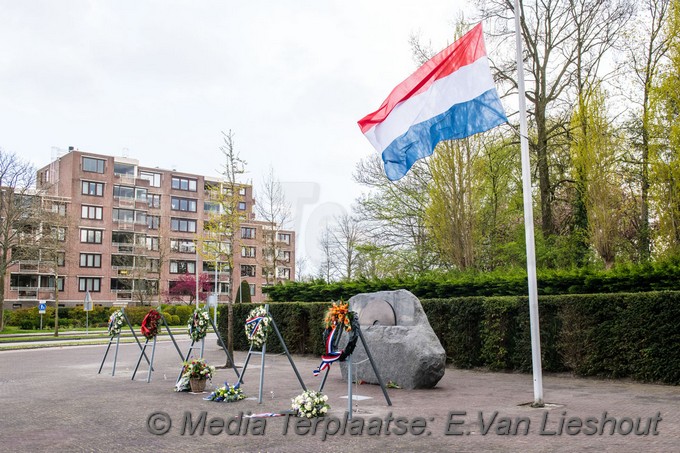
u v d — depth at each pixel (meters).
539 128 23.70
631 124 23.16
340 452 6.82
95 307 56.34
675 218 18.84
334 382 14.02
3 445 7.35
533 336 9.94
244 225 71.06
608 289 15.65
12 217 42.56
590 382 13.38
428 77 11.13
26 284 62.22
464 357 17.02
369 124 11.85
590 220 21.88
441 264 27.55
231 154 21.95
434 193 24.75
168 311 59.88
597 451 6.54
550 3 23.20
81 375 15.91
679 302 12.52
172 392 12.30
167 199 73.00
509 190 28.14
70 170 64.69
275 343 23.41
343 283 23.38
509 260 26.25
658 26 22.20
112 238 67.75
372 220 30.23
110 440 7.61
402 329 13.18
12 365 19.48
